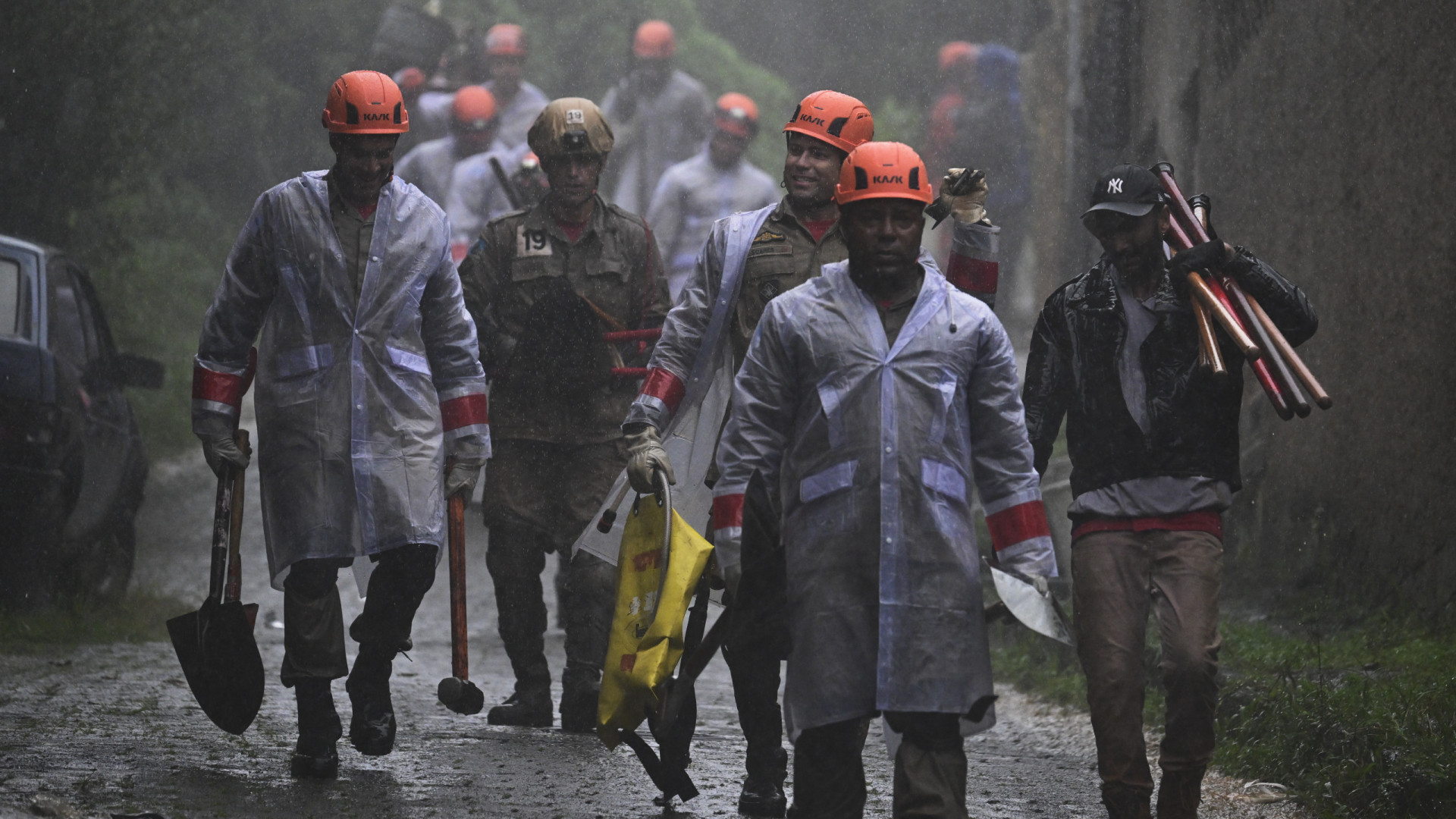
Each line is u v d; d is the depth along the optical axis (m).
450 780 13.55
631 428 13.17
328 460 13.20
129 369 27.00
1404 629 18.88
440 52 47.34
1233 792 14.70
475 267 17.67
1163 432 11.57
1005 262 46.03
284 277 13.23
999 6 51.06
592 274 17.62
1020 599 10.12
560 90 55.16
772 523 10.60
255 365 13.62
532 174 22.62
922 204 10.45
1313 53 23.45
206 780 12.84
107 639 23.05
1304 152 23.73
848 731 10.55
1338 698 15.18
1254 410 25.80
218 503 13.35
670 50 44.78
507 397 17.39
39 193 36.78
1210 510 11.65
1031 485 10.55
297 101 47.78
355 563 14.11
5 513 22.66
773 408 10.59
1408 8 20.50
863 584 10.25
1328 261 22.77
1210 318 11.44
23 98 35.75
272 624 26.23
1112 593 11.57
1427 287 19.95
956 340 10.43
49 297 23.66
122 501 26.38
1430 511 19.58
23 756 13.26
